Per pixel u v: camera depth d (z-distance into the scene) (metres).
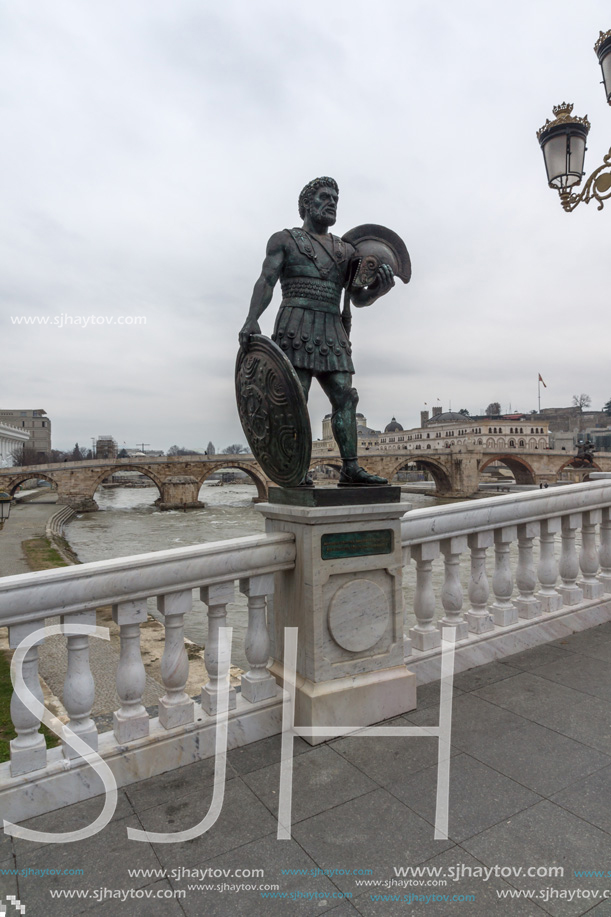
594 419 146.62
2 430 100.50
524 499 4.60
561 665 4.24
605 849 2.31
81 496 66.50
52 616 2.71
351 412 3.84
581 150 6.99
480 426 101.69
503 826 2.47
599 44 6.25
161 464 70.75
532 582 4.79
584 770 2.88
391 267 4.02
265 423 3.41
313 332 3.67
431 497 83.38
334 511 3.24
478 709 3.58
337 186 3.81
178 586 3.02
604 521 5.48
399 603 3.60
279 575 3.61
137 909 2.07
